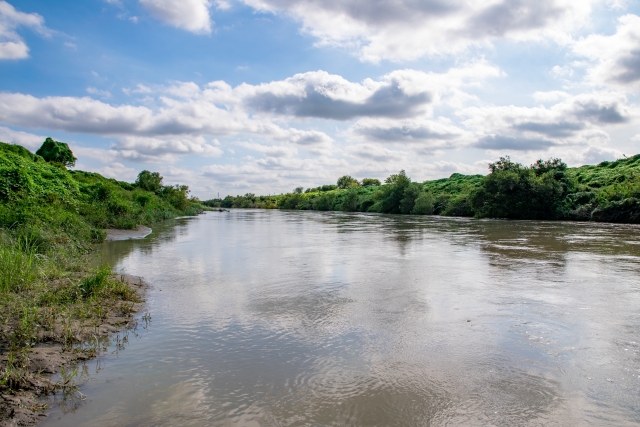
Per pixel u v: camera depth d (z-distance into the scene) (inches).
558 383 138.3
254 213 2177.7
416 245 530.0
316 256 432.8
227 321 208.7
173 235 705.0
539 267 353.1
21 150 976.3
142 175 1754.4
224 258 421.4
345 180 4399.6
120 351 169.3
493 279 303.6
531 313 215.9
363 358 160.6
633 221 1011.3
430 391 133.7
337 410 122.5
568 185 1284.4
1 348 166.4
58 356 161.3
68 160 1315.2
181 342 179.5
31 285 249.8
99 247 515.8
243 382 141.5
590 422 115.3
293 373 148.1
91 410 123.5
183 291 273.9
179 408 124.5
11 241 340.2
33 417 118.7
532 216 1293.1
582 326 194.5
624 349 166.7
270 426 114.7
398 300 246.2
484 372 147.0
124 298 248.1
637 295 252.7
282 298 253.6
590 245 514.3
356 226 956.0
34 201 548.7
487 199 1416.1
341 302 242.8
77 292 243.6
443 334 186.1
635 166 1371.8
